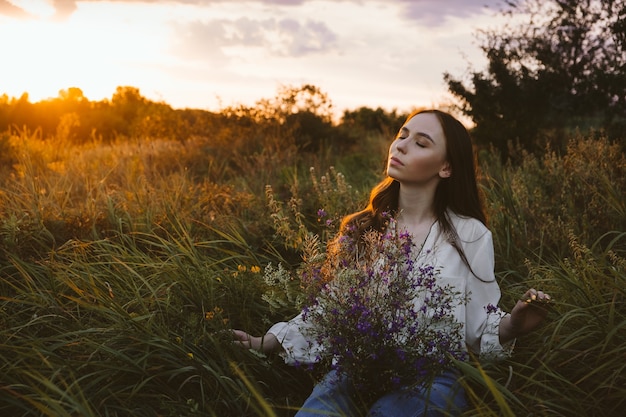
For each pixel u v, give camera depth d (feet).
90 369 9.23
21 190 17.75
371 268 8.24
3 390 8.38
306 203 16.87
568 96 30.94
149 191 17.71
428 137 8.98
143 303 10.50
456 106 32.78
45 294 11.35
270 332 9.37
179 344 9.56
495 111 31.76
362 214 9.85
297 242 12.68
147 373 9.00
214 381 9.18
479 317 8.60
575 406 8.33
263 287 11.07
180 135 40.52
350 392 8.09
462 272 8.73
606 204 14.65
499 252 13.99
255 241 14.92
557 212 15.16
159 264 11.90
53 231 14.76
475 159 9.34
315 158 27.37
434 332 7.98
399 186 9.61
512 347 8.76
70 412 7.80
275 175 24.13
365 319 7.83
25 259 13.32
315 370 9.34
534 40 31.60
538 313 8.29
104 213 15.67
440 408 7.66
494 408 8.46
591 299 10.00
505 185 15.98
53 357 9.05
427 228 9.14
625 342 8.74
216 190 18.22
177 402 8.73
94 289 10.39
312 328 8.43
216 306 10.72
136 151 30.45
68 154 29.91
